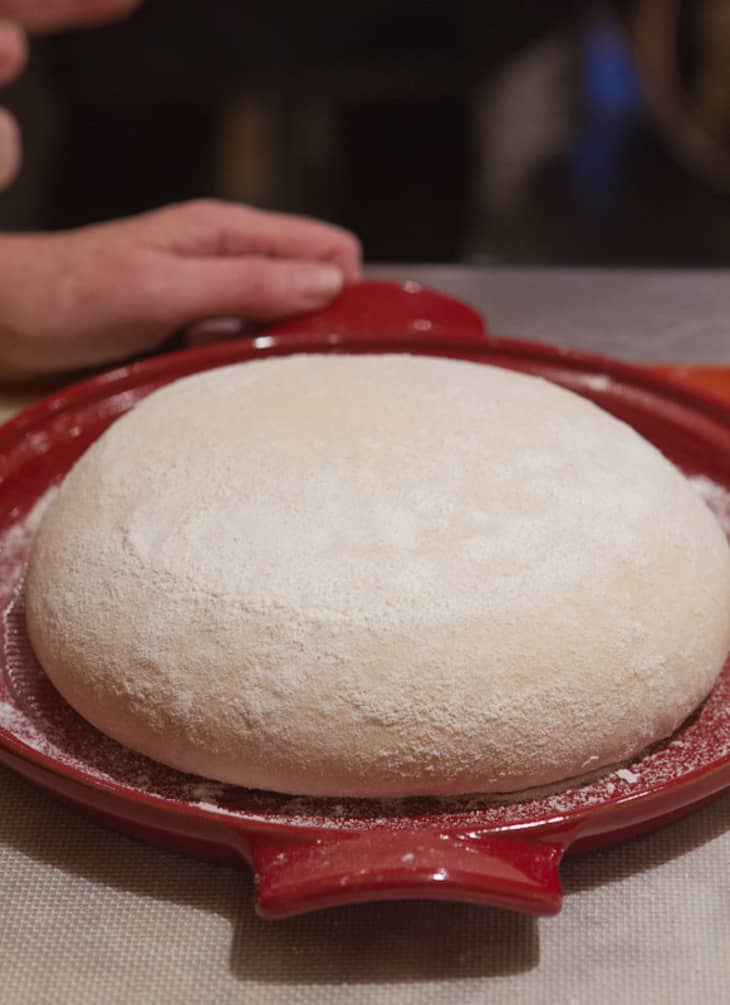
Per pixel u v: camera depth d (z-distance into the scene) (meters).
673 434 0.75
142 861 0.54
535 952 0.50
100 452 0.62
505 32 1.65
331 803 0.51
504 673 0.49
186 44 1.62
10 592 0.64
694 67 1.85
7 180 1.04
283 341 0.79
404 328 0.85
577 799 0.51
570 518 0.54
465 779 0.50
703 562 0.56
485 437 0.58
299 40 1.62
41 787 0.52
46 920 0.51
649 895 0.52
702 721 0.56
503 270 1.11
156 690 0.51
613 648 0.51
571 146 2.45
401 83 1.72
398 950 0.50
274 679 0.49
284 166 2.23
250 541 0.52
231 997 0.48
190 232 0.89
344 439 0.57
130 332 0.86
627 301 1.04
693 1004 0.48
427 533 0.52
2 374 0.90
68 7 1.20
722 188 2.10
